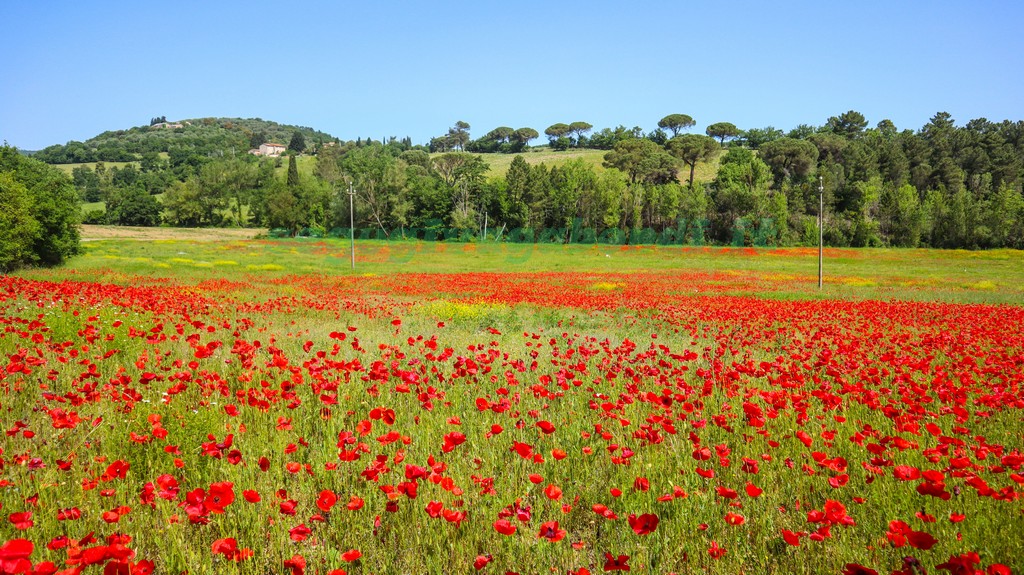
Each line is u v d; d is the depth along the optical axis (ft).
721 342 37.32
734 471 15.94
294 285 98.27
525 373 27.55
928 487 11.41
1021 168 388.57
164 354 28.55
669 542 12.53
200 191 378.73
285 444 16.87
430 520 12.91
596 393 23.48
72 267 132.87
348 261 200.23
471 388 23.84
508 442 17.81
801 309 64.54
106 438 16.79
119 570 9.04
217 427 16.83
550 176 343.67
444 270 170.91
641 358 30.55
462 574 11.66
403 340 38.19
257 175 424.46
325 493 11.52
